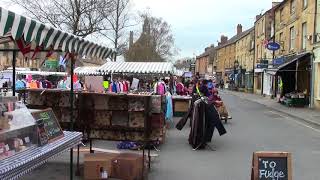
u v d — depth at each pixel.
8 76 25.83
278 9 40.22
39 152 5.08
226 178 8.47
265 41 41.12
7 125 4.87
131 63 25.56
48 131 5.79
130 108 8.20
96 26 28.73
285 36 36.97
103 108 8.34
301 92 30.64
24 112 5.53
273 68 33.53
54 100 8.82
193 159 10.38
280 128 17.38
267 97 44.16
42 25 5.09
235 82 69.75
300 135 15.25
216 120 11.95
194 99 13.51
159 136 8.42
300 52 31.48
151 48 61.66
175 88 25.47
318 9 27.52
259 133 15.54
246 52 63.03
